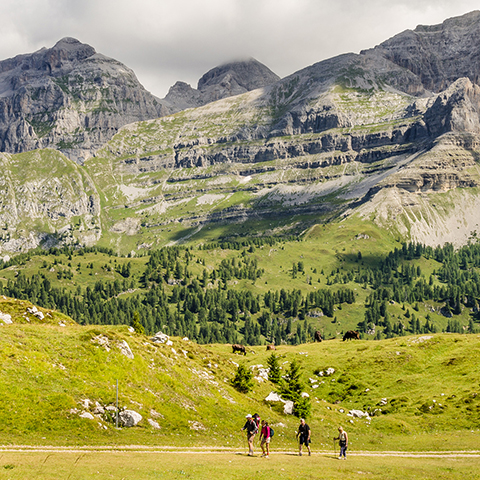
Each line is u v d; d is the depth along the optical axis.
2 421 43.50
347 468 41.19
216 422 60.75
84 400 50.94
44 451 37.53
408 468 42.91
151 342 75.38
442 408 81.38
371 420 80.50
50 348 56.72
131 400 55.06
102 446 43.19
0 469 30.16
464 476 39.44
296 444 60.56
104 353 60.00
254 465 39.28
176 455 42.00
